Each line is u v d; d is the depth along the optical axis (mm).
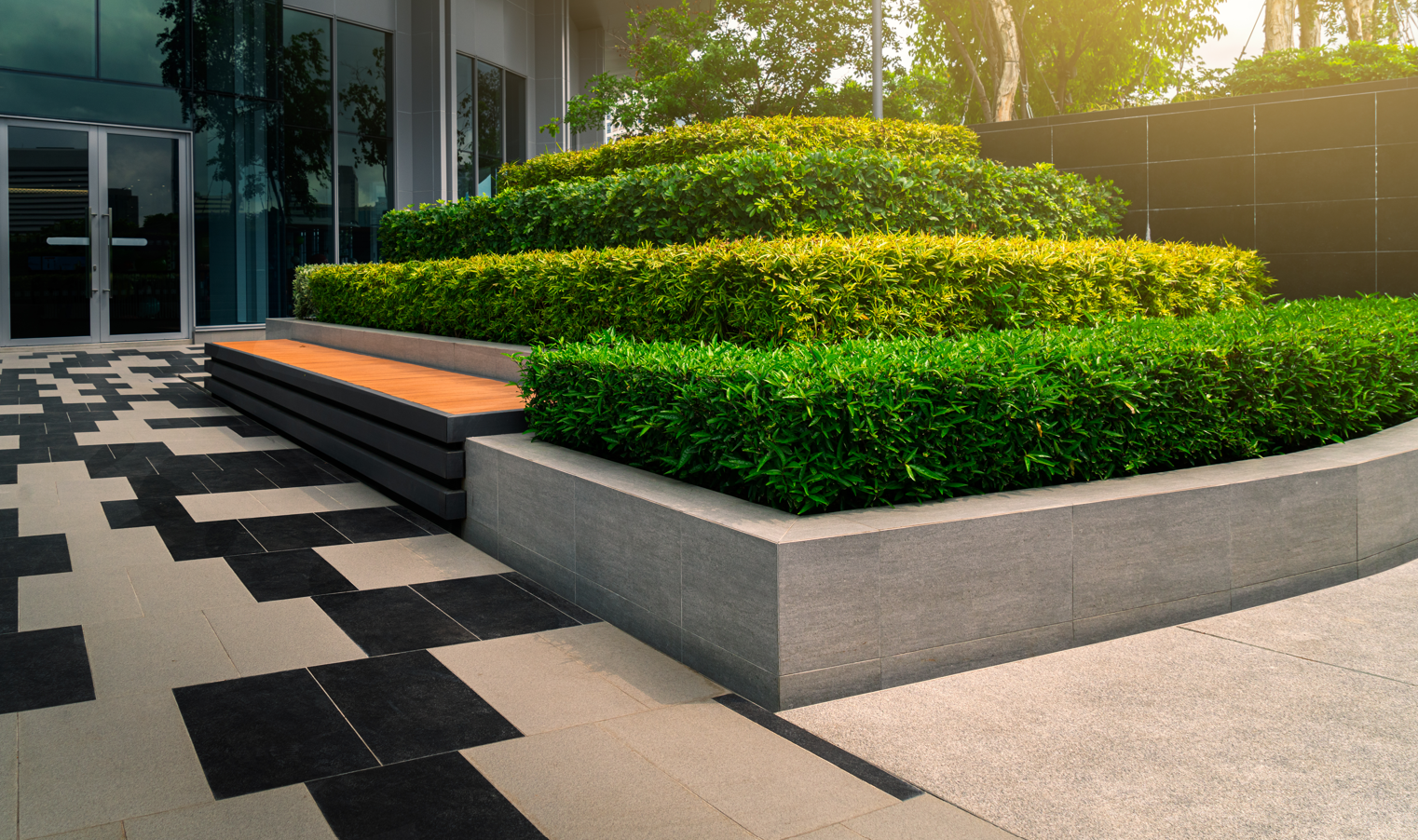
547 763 2879
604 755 2932
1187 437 4738
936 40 29203
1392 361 5770
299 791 2688
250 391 10156
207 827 2494
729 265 5781
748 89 21062
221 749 2941
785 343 5504
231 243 17062
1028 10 25844
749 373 3791
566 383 5176
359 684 3467
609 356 4891
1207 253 8094
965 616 3598
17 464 7531
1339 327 5602
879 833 2500
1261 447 5145
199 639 3908
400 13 20359
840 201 7215
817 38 20875
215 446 8453
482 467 5344
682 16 21500
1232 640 3953
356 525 5887
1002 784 2762
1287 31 17281
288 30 18469
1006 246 6438
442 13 20312
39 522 5793
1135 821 2557
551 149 24688
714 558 3508
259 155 17250
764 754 2947
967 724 3166
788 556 3211
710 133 9531
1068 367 4266
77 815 2545
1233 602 4328
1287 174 11422
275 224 17547
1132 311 7031
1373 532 4879
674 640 3775
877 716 3225
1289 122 11367
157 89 16031
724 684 3496
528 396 5848
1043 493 4027
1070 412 4223
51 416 9836
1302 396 5184
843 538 3312
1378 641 3924
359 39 19797
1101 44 27719
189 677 3510
